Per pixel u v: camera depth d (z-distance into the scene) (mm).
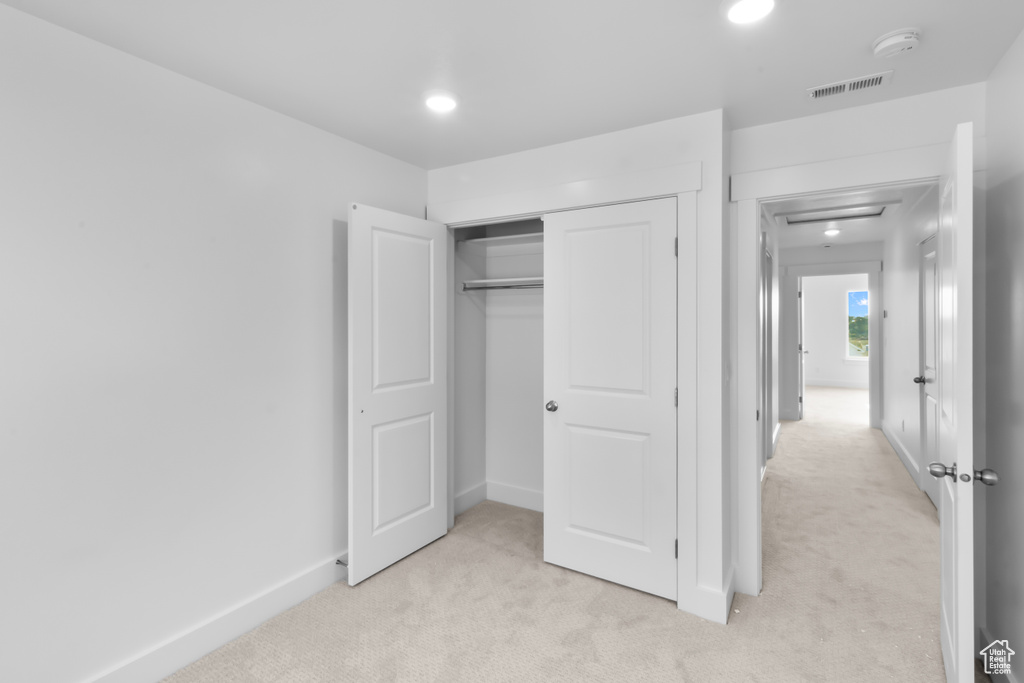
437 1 1513
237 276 2186
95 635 1768
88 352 1739
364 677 1918
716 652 2059
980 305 2043
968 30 1661
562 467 2742
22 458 1601
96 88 1745
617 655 2041
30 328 1608
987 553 2021
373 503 2672
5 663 1579
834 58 1842
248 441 2238
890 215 4676
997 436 1915
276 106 2277
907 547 3029
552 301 2738
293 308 2424
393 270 2758
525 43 1753
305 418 2488
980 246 2033
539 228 3500
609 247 2564
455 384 3518
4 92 1549
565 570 2744
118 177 1806
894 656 2029
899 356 4949
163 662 1930
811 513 3574
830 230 5379
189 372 2023
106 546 1792
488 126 2486
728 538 2451
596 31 1675
